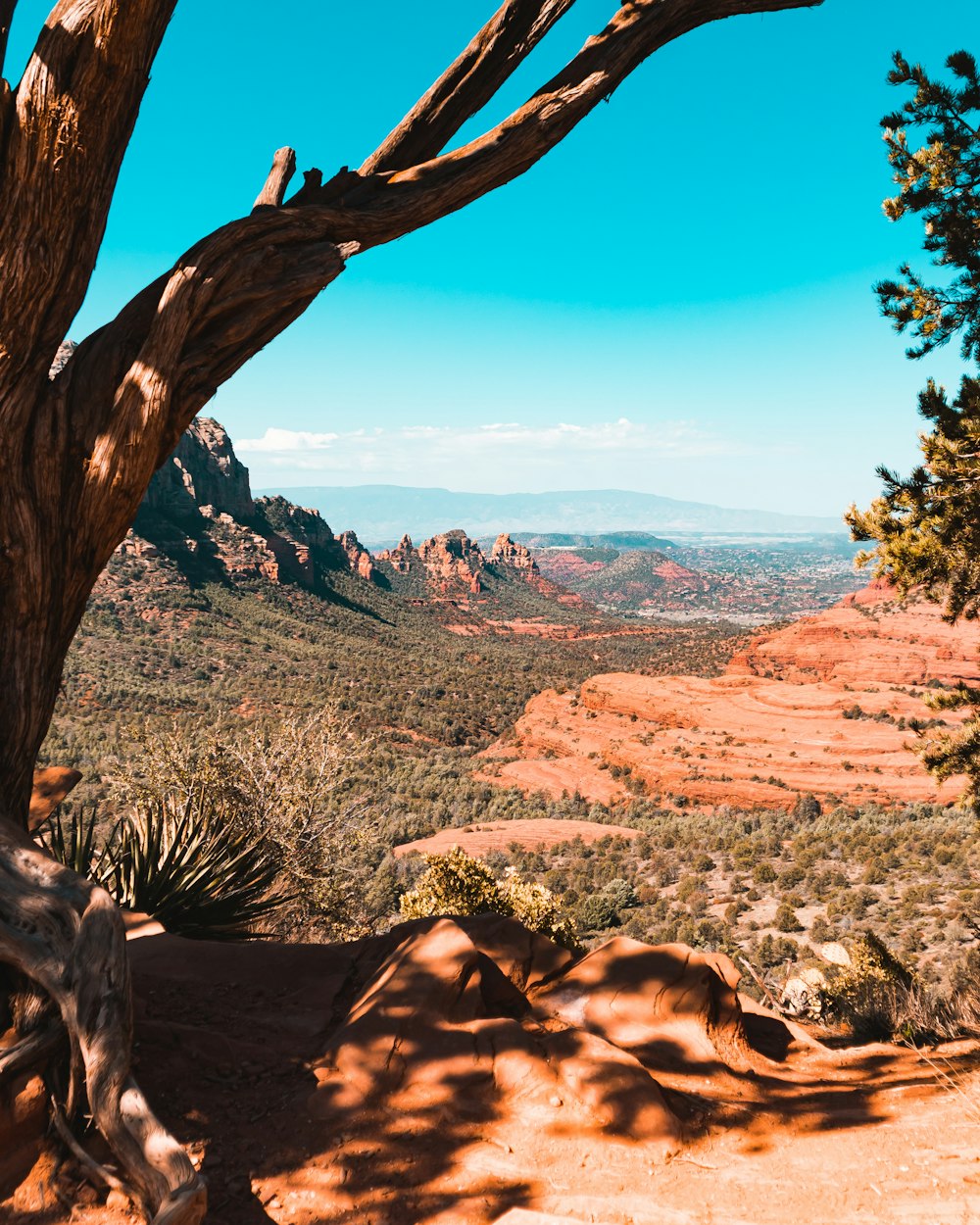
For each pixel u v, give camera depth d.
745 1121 2.81
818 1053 3.88
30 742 3.09
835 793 83.19
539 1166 2.46
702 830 70.31
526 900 11.05
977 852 44.75
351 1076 2.80
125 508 3.09
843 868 50.41
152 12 2.76
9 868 2.76
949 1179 2.36
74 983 2.49
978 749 8.70
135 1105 2.29
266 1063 2.96
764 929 41.50
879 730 92.94
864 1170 2.46
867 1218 2.20
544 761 102.12
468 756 113.19
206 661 129.00
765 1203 2.29
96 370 3.09
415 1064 2.83
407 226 3.44
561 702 119.69
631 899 49.03
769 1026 4.17
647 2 3.56
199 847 6.14
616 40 3.51
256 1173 2.44
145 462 3.03
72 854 5.78
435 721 122.25
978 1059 3.52
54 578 3.04
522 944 3.87
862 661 122.31
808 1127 2.82
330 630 177.00
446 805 81.69
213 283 3.04
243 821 9.59
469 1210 2.27
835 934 37.28
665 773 92.38
